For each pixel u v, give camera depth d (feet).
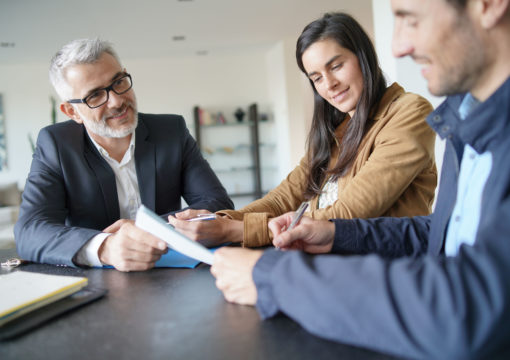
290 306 1.62
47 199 4.30
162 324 1.88
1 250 4.24
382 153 3.74
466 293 1.27
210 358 1.51
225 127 24.21
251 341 1.63
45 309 2.13
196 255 2.48
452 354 1.22
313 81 4.57
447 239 2.41
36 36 16.40
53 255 3.28
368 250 2.96
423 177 3.96
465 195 2.21
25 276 2.51
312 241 2.95
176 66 23.17
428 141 3.77
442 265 1.41
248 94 23.95
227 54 22.95
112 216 4.81
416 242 2.93
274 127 24.02
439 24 1.62
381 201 3.60
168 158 5.20
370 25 18.47
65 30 15.92
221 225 3.58
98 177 4.71
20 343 1.76
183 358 1.53
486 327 1.21
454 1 1.57
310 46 4.26
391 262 1.52
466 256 1.38
